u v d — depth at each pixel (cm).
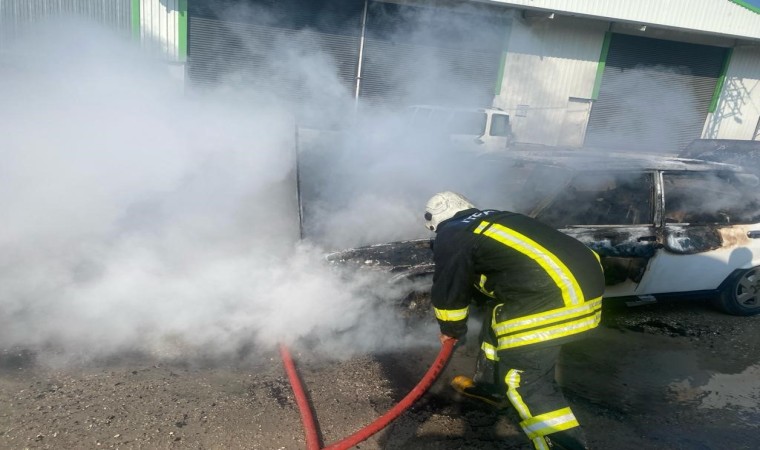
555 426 197
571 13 1297
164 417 222
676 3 1362
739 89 1583
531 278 197
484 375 253
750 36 1430
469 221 213
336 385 259
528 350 198
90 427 212
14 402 223
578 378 280
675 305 390
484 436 231
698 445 231
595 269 204
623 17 1337
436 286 210
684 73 1519
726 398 270
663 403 262
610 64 1456
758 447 232
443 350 252
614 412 252
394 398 253
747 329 355
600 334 334
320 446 215
